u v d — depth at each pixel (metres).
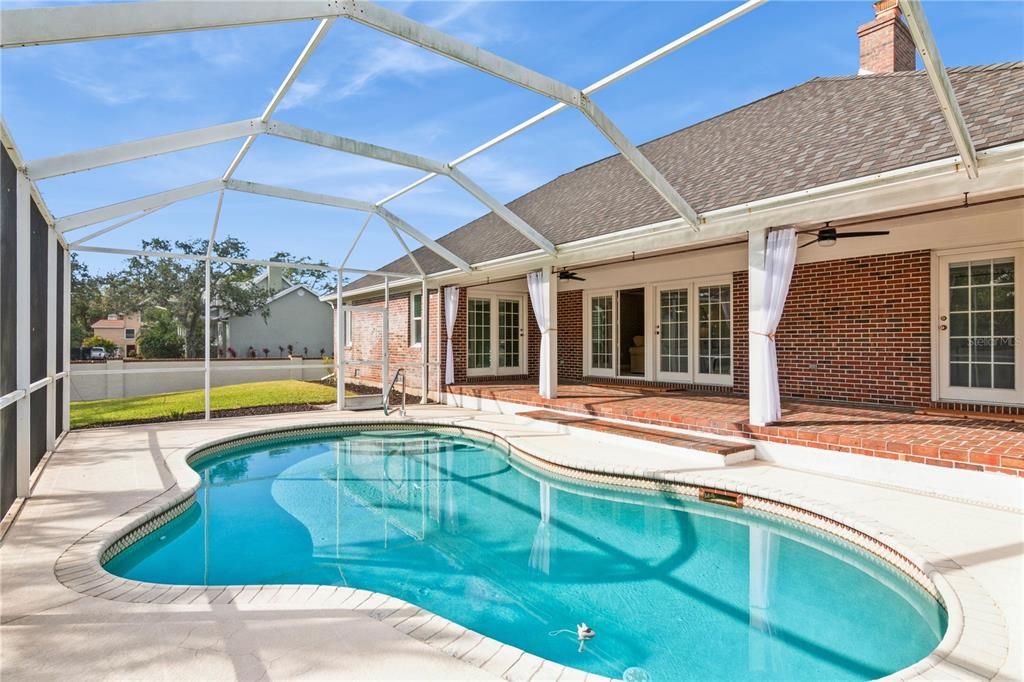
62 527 4.77
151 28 4.06
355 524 6.00
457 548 5.30
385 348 13.32
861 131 7.42
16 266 5.39
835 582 4.48
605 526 5.85
